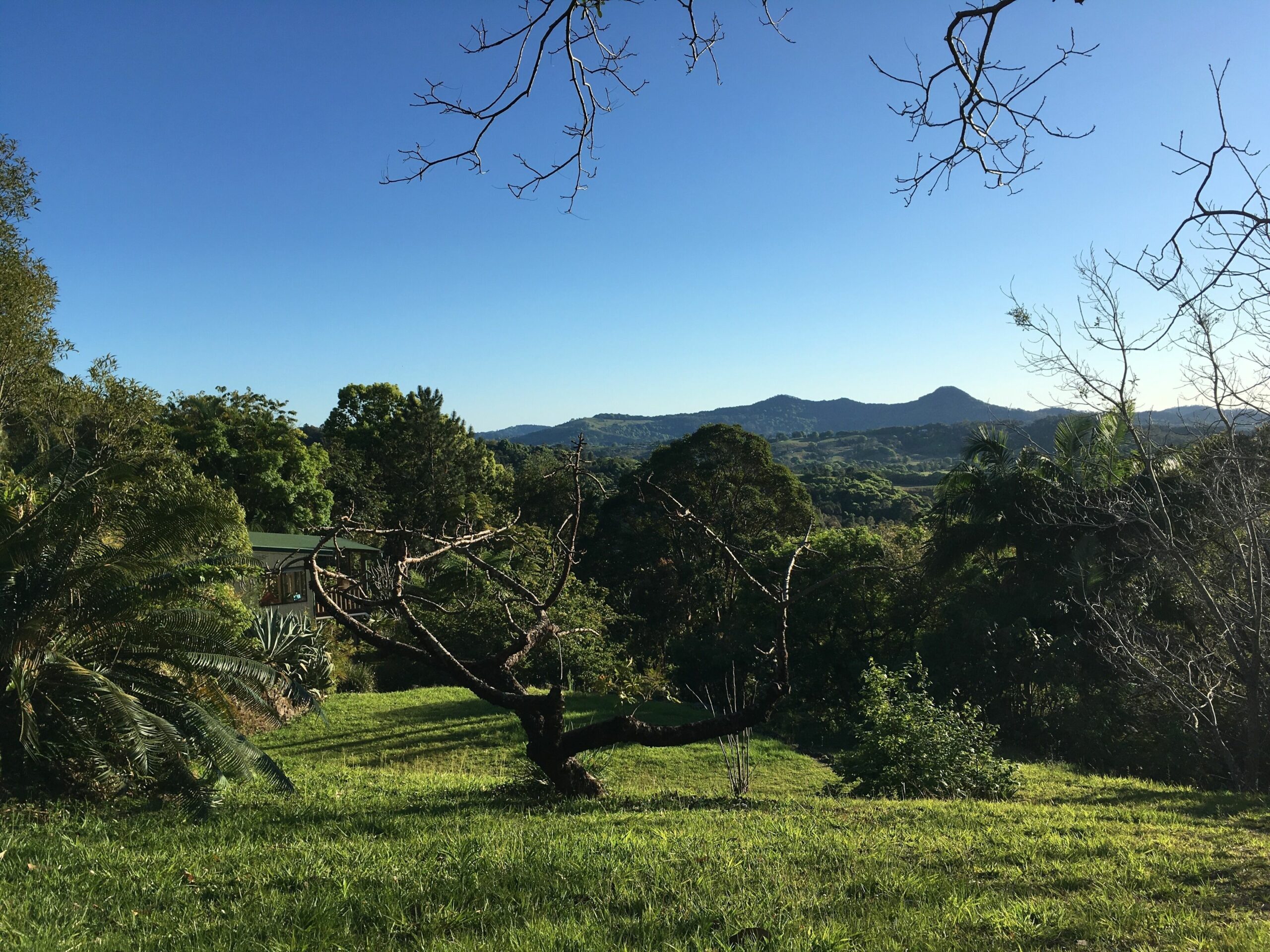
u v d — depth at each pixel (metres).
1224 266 3.93
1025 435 18.02
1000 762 12.52
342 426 57.88
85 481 9.70
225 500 10.30
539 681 23.12
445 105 4.16
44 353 25.31
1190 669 15.41
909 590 27.48
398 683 23.86
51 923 4.59
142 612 9.95
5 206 24.55
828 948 4.09
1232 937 4.38
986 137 3.98
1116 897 5.25
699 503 38.38
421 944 4.16
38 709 9.04
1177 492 18.05
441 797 9.91
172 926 4.59
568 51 4.16
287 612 22.75
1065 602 21.50
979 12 3.66
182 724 9.42
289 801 9.52
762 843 6.79
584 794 9.83
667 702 23.59
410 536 9.76
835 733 24.67
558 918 4.65
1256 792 12.81
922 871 5.94
